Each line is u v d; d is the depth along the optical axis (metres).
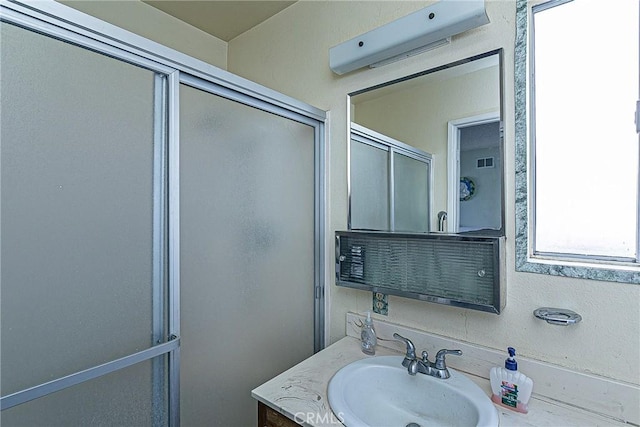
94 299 0.80
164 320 0.94
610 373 0.89
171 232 0.94
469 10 1.05
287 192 1.38
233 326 1.16
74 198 0.77
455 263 1.10
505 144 1.06
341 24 1.51
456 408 0.97
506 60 1.06
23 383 0.69
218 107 1.11
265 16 1.83
